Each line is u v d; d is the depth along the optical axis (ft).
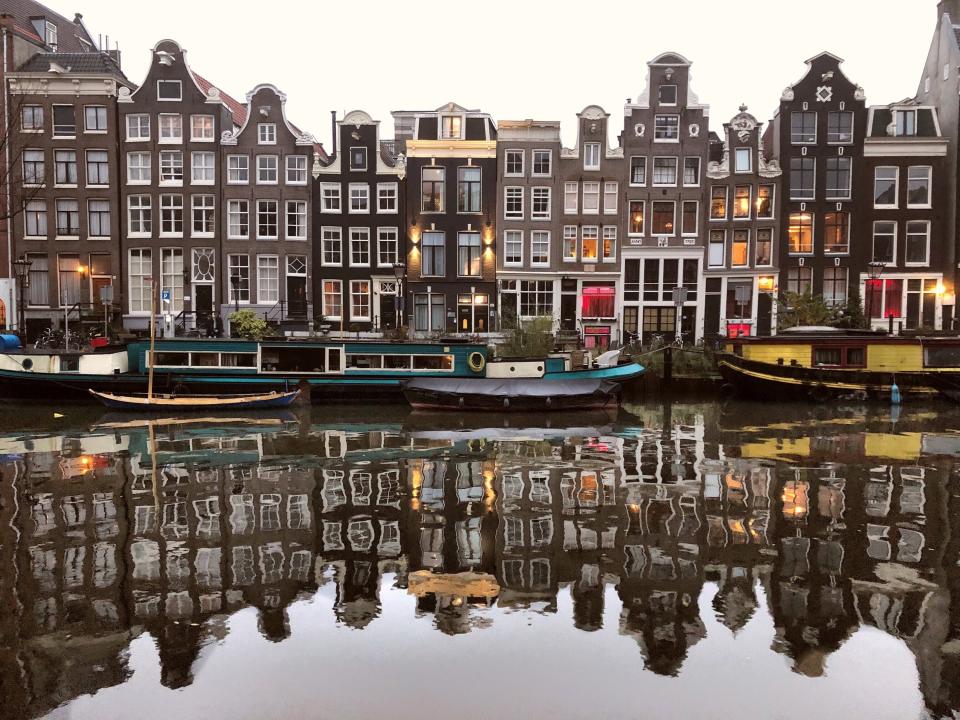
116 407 68.18
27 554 29.55
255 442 53.88
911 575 27.27
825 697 19.27
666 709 18.79
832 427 61.82
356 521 34.09
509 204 112.47
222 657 21.29
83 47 130.62
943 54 113.19
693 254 110.93
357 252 111.75
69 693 19.40
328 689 19.65
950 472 43.88
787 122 109.60
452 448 51.70
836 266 110.73
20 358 72.64
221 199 109.09
